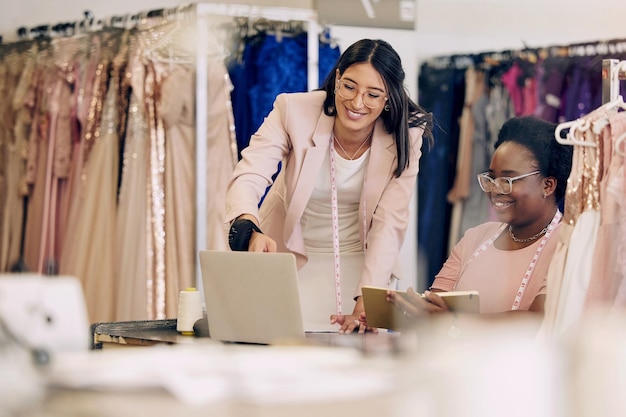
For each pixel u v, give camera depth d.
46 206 4.57
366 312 2.47
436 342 1.15
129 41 4.41
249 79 4.34
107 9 5.24
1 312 1.26
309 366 1.14
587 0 4.90
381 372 1.10
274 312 2.30
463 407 1.05
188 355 1.18
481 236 3.15
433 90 4.61
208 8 4.15
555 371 1.04
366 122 2.88
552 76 4.49
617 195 2.63
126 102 4.43
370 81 2.82
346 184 3.07
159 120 4.36
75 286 1.33
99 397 1.05
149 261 4.36
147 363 1.13
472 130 4.58
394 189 3.03
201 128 4.21
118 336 2.49
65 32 4.59
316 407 1.06
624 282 2.64
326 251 3.20
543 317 2.69
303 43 4.37
